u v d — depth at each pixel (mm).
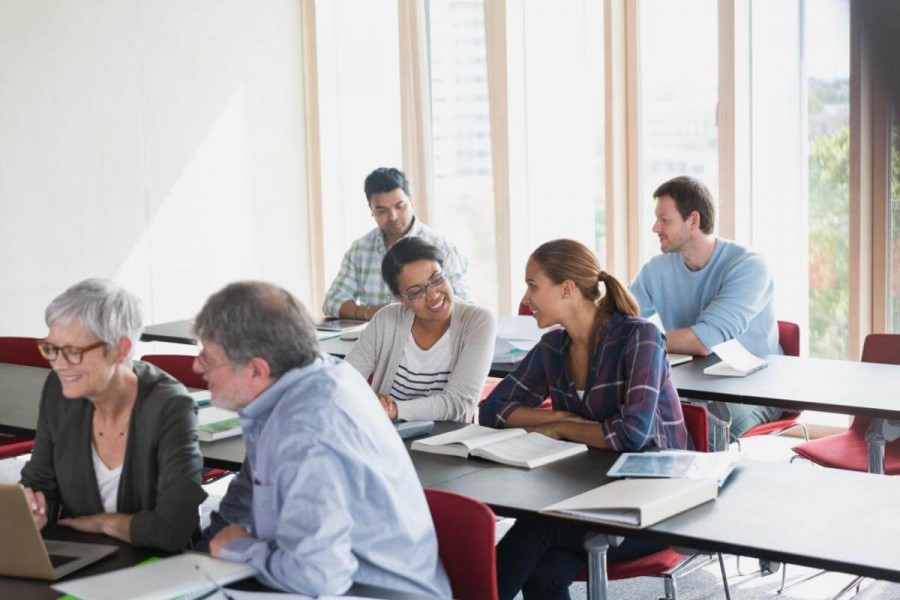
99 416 2146
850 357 4691
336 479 1618
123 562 1876
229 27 6430
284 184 6805
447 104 6180
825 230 4816
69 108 5664
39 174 5555
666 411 2605
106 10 5809
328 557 1565
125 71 5918
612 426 2486
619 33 5262
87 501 2141
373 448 1691
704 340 3691
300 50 6844
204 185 6348
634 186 5355
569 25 5562
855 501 2035
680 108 5207
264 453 1690
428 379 3174
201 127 6312
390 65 6609
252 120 6590
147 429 2062
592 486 2193
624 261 5434
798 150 4848
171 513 1953
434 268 3094
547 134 5719
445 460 2475
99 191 5828
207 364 1740
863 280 4574
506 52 5691
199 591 1580
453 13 6090
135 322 2098
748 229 5027
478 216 6168
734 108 4895
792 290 4969
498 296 5926
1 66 5371
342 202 6957
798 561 1729
